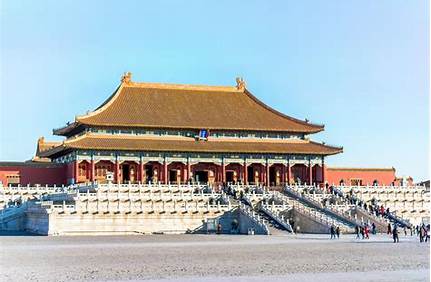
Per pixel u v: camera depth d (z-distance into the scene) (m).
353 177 184.12
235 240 103.94
